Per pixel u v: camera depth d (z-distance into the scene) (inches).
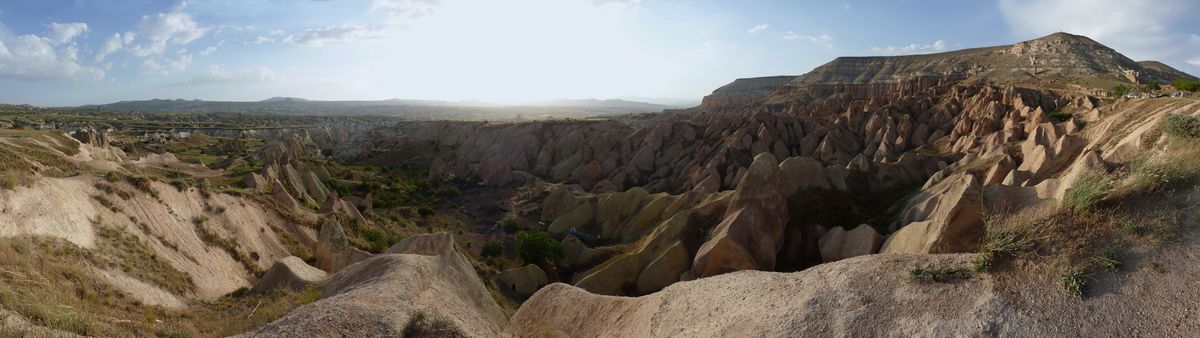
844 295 511.8
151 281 854.5
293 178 2273.6
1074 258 439.2
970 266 484.1
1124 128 1638.8
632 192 2313.0
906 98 3873.0
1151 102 1760.6
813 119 3344.0
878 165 1988.2
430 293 788.0
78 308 573.0
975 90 3705.7
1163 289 397.1
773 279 606.5
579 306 835.4
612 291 1578.5
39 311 498.3
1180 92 2876.5
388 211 2509.8
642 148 3412.9
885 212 1686.8
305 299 803.4
